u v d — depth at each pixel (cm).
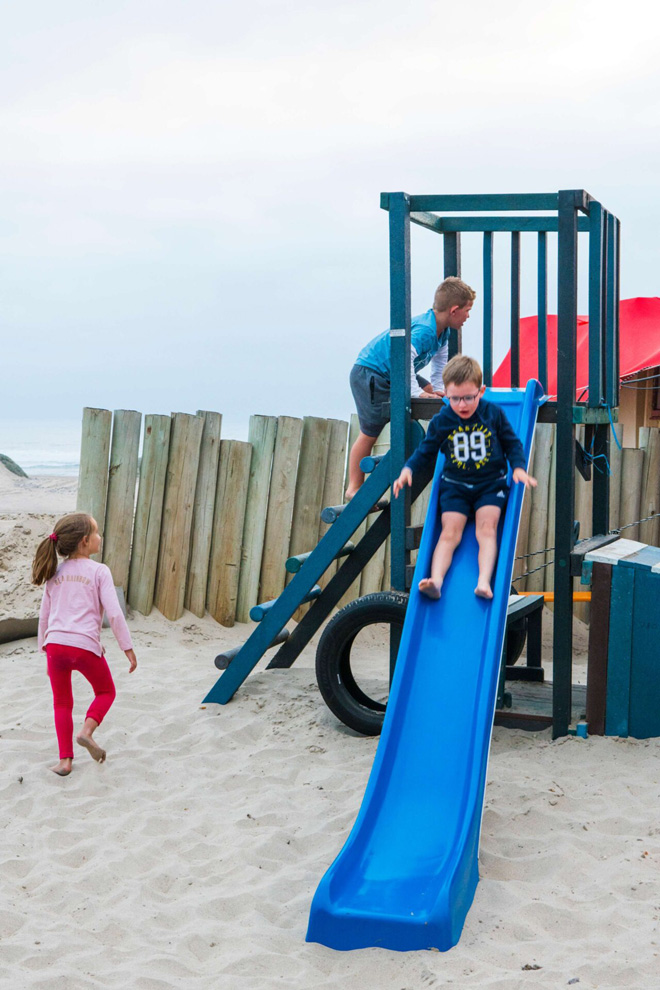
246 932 391
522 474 524
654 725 580
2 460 2389
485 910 398
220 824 499
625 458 1006
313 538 943
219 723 648
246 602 923
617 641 584
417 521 990
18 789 533
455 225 651
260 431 916
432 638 499
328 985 352
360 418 708
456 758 445
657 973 348
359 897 389
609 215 638
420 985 347
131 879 440
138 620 871
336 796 528
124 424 864
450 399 539
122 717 650
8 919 400
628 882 416
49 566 566
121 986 351
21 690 692
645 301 1242
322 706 680
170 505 883
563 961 359
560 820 476
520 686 705
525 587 995
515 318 652
